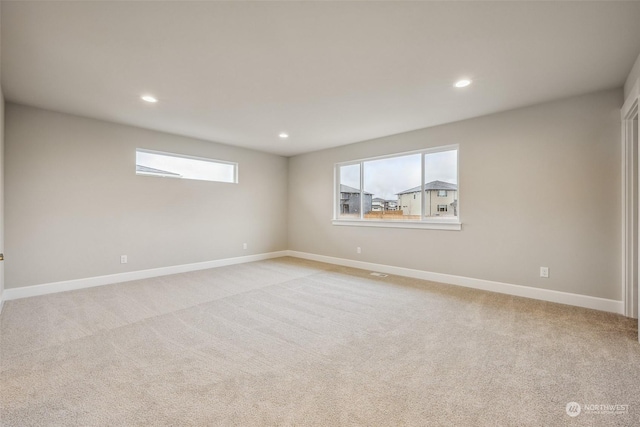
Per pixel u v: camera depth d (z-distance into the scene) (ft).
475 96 10.01
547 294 10.56
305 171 19.65
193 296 11.12
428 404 4.99
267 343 7.29
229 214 17.52
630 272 8.94
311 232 19.30
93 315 9.10
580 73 8.36
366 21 6.09
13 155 10.66
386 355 6.70
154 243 14.38
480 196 12.08
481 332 7.92
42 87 9.30
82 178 12.22
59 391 5.30
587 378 5.74
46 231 11.39
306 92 9.73
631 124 8.86
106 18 5.95
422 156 14.16
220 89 9.48
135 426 4.46
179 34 6.55
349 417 4.68
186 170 15.81
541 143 10.62
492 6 5.62
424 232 13.89
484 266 12.03
